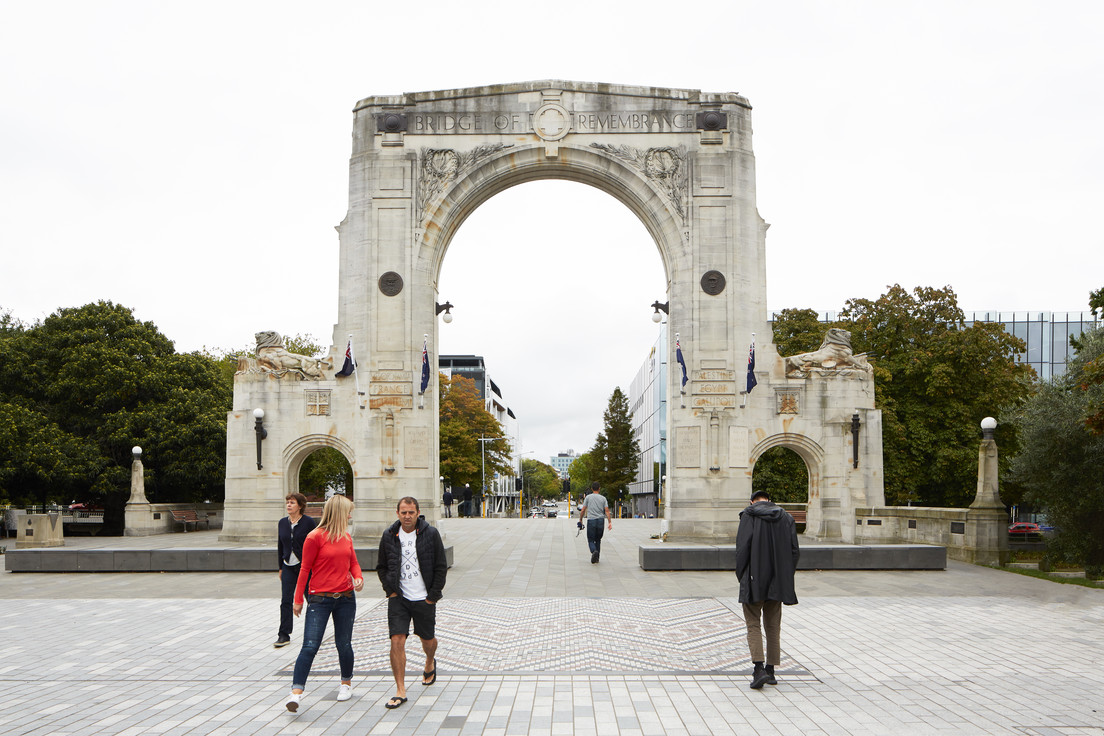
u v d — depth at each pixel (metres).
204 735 8.60
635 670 11.24
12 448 36.38
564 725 8.88
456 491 73.12
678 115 31.20
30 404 39.72
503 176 31.16
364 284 30.69
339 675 11.12
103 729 8.82
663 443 76.31
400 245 30.73
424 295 30.75
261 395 30.83
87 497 41.47
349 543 10.02
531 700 9.84
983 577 20.77
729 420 30.17
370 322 30.48
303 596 9.83
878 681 10.60
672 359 30.97
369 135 31.11
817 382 30.70
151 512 37.81
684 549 22.09
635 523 46.16
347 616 9.95
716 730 8.68
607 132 31.08
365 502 29.86
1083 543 23.58
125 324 42.09
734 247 30.80
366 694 10.16
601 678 10.84
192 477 40.44
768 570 10.37
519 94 31.08
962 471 38.28
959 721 8.95
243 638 13.58
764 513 10.59
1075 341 27.94
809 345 42.56
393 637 9.77
